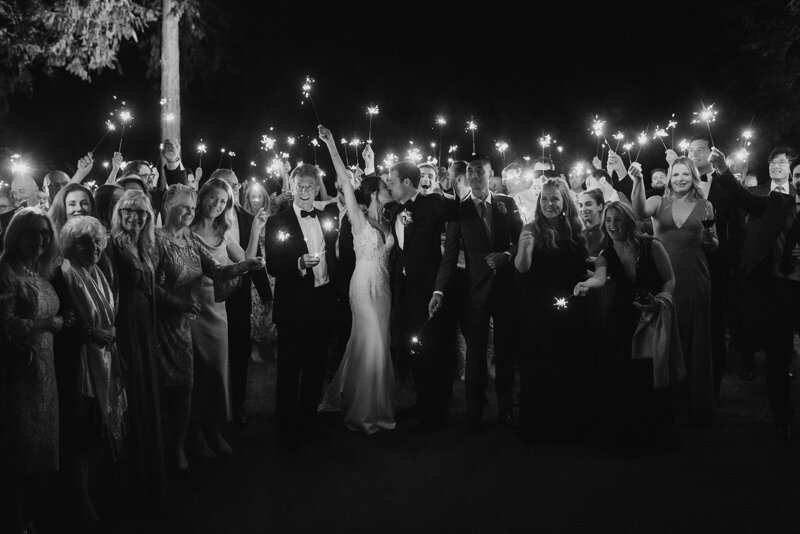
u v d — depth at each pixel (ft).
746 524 15.94
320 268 21.53
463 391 26.78
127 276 16.94
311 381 21.71
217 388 20.35
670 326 20.29
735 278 28.30
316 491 17.95
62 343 15.65
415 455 20.42
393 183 22.98
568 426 21.39
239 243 25.02
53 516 16.29
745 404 24.72
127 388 16.78
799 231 21.48
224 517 16.53
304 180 21.65
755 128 57.98
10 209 24.17
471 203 22.52
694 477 18.58
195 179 31.96
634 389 20.26
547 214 21.58
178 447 19.07
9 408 14.51
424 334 22.52
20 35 44.65
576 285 21.12
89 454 16.17
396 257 23.75
